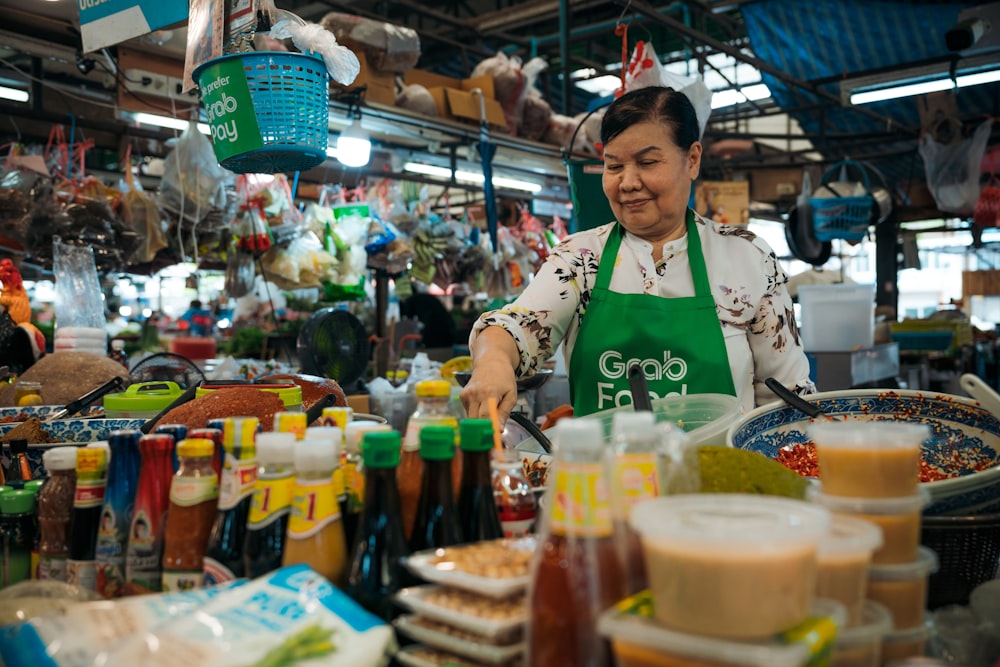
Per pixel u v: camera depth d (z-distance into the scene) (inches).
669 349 66.7
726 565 22.4
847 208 204.4
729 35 262.2
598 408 69.0
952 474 48.9
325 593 30.9
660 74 108.3
